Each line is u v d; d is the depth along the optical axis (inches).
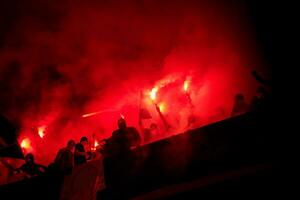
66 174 307.7
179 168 284.2
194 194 270.7
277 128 275.1
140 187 285.4
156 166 288.8
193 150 286.8
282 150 269.6
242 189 264.7
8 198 304.7
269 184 261.4
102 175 297.1
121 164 295.1
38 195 302.7
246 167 271.1
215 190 268.7
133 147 299.7
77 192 295.4
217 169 277.3
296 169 260.7
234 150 278.8
